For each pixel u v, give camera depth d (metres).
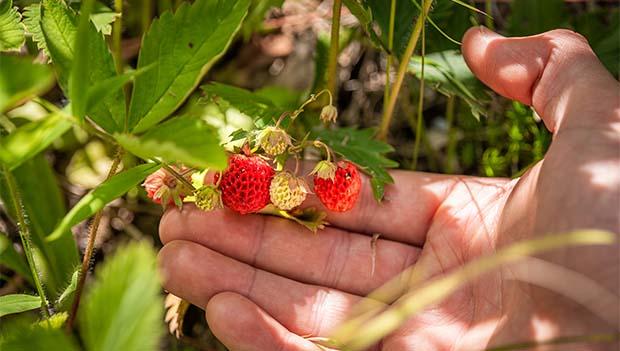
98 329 0.19
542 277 0.23
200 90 0.38
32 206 0.31
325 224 0.30
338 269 0.30
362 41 0.40
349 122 0.41
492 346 0.24
